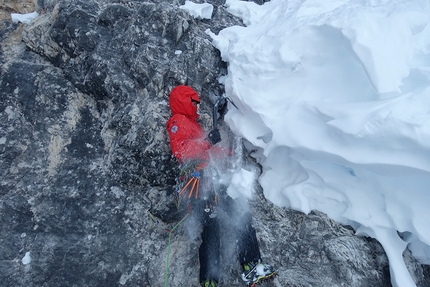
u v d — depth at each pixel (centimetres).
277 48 309
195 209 322
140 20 397
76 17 402
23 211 337
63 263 320
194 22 411
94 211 345
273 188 327
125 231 341
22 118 380
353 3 306
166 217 346
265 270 294
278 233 314
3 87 393
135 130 354
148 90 375
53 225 335
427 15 263
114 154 359
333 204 304
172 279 317
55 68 416
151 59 375
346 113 257
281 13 386
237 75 335
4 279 311
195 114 347
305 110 287
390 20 257
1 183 347
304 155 294
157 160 348
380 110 243
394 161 239
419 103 236
